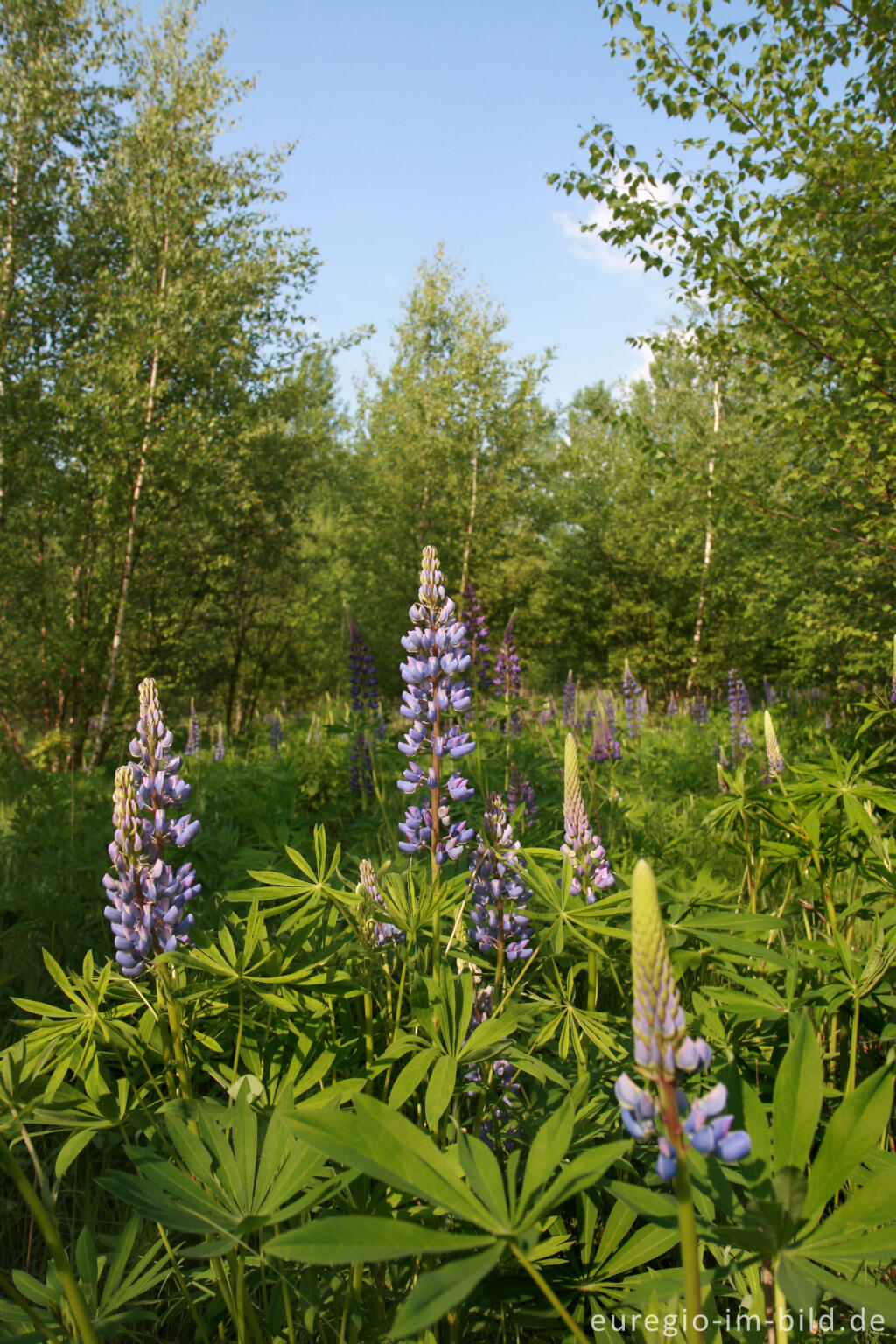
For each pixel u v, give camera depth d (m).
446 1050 1.94
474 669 6.66
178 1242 2.14
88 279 14.86
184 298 12.95
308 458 18.81
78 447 13.12
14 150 13.09
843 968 2.43
